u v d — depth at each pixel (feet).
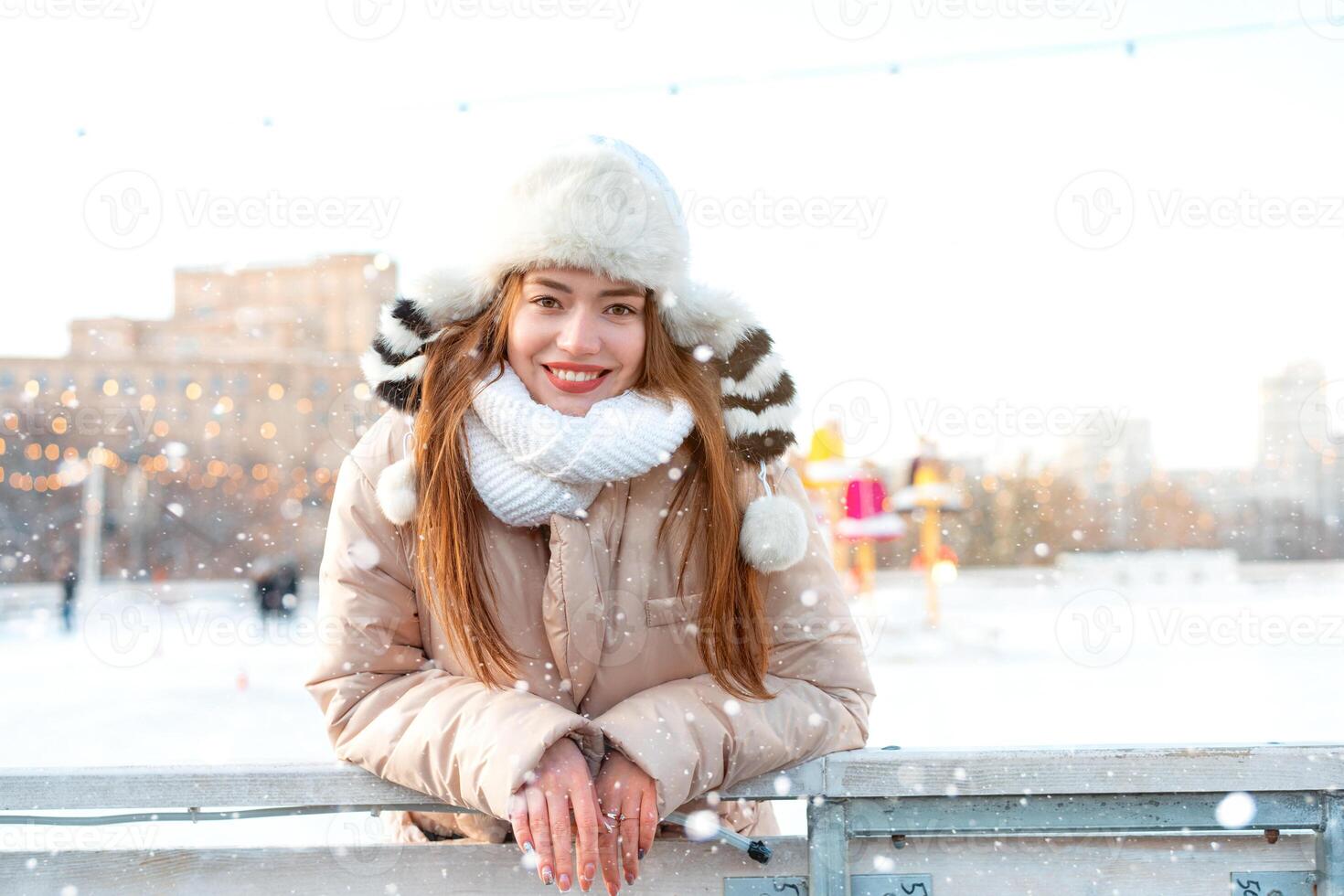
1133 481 77.00
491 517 4.40
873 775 3.94
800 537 4.25
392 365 4.55
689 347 4.63
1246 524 78.23
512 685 4.21
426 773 3.87
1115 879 4.00
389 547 4.37
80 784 3.93
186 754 12.31
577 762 3.76
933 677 19.49
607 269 4.20
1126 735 12.72
